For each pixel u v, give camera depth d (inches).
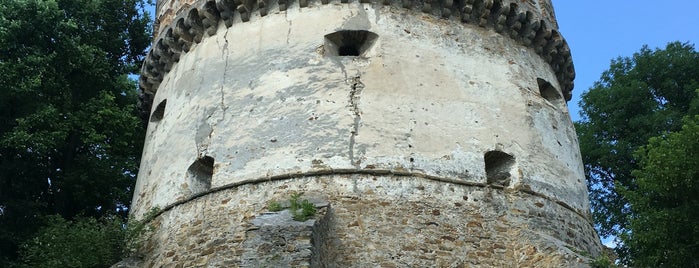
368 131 480.7
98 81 742.5
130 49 843.4
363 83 505.7
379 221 444.5
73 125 692.1
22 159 703.7
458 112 509.0
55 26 695.7
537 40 604.7
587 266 416.2
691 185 445.1
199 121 525.0
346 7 548.7
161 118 601.9
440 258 437.4
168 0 672.4
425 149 480.7
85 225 539.5
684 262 442.9
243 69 536.4
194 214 477.7
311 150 474.9
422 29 551.2
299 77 514.0
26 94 669.9
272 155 479.5
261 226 400.5
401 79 513.3
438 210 456.8
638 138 849.5
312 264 381.7
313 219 414.0
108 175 709.9
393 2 558.9
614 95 889.5
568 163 543.5
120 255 494.9
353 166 465.1
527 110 542.0
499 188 482.3
